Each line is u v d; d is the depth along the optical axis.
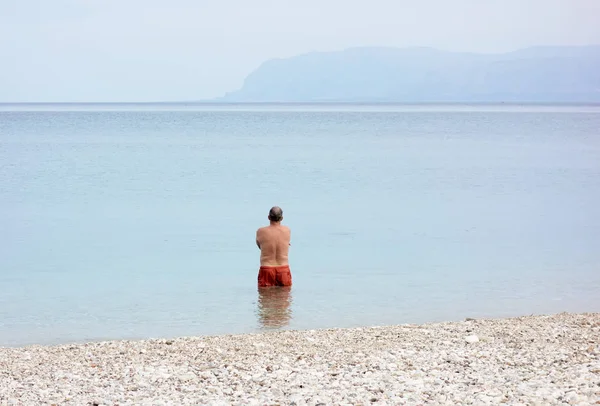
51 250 24.17
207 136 93.69
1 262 22.22
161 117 183.88
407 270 21.05
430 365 11.23
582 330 13.92
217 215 31.44
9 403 9.46
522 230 27.81
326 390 9.77
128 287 19.11
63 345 13.35
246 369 11.28
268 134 99.25
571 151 66.81
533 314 16.45
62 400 9.62
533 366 11.01
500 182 43.72
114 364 11.80
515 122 140.75
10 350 12.97
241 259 22.70
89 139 86.00
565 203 35.03
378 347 12.76
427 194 38.38
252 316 16.28
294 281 19.73
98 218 30.69
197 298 17.94
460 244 25.06
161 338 14.11
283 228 19.25
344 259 22.56
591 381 9.88
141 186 41.41
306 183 43.16
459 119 161.88
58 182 43.16
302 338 13.59
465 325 14.59
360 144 77.75
